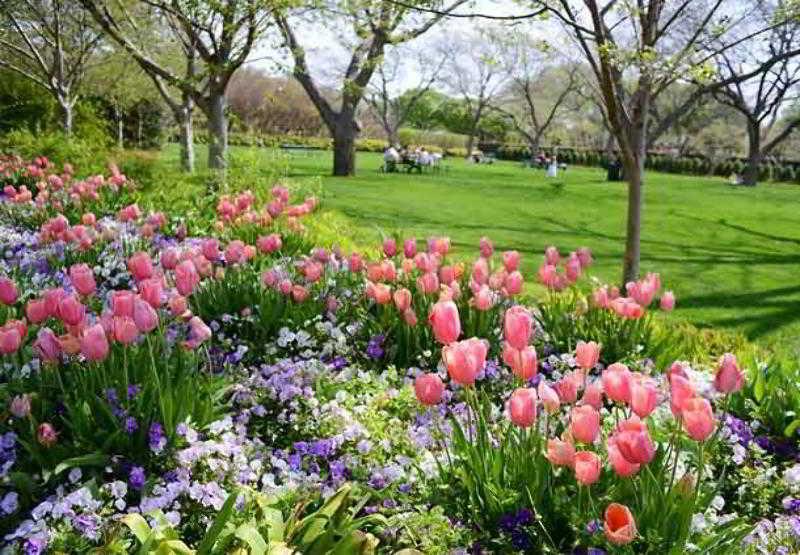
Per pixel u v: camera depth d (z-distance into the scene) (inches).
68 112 839.1
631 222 317.7
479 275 193.3
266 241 232.2
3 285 154.6
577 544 105.0
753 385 174.6
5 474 123.7
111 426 135.4
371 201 789.2
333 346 193.2
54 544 108.4
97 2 592.7
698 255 543.5
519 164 2292.1
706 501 110.8
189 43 653.3
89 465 130.6
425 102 3149.6
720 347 245.1
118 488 120.9
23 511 123.0
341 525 103.5
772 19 326.0
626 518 88.7
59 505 112.8
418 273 220.5
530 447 116.4
